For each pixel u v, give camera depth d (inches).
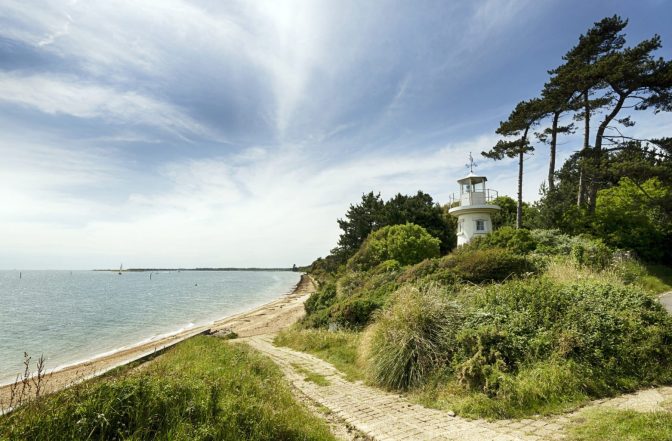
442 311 317.4
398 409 245.3
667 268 735.1
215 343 570.6
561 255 631.8
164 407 169.3
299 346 558.6
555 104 953.5
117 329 1091.3
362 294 764.6
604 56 909.2
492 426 202.2
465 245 790.5
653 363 252.7
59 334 999.6
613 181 975.0
